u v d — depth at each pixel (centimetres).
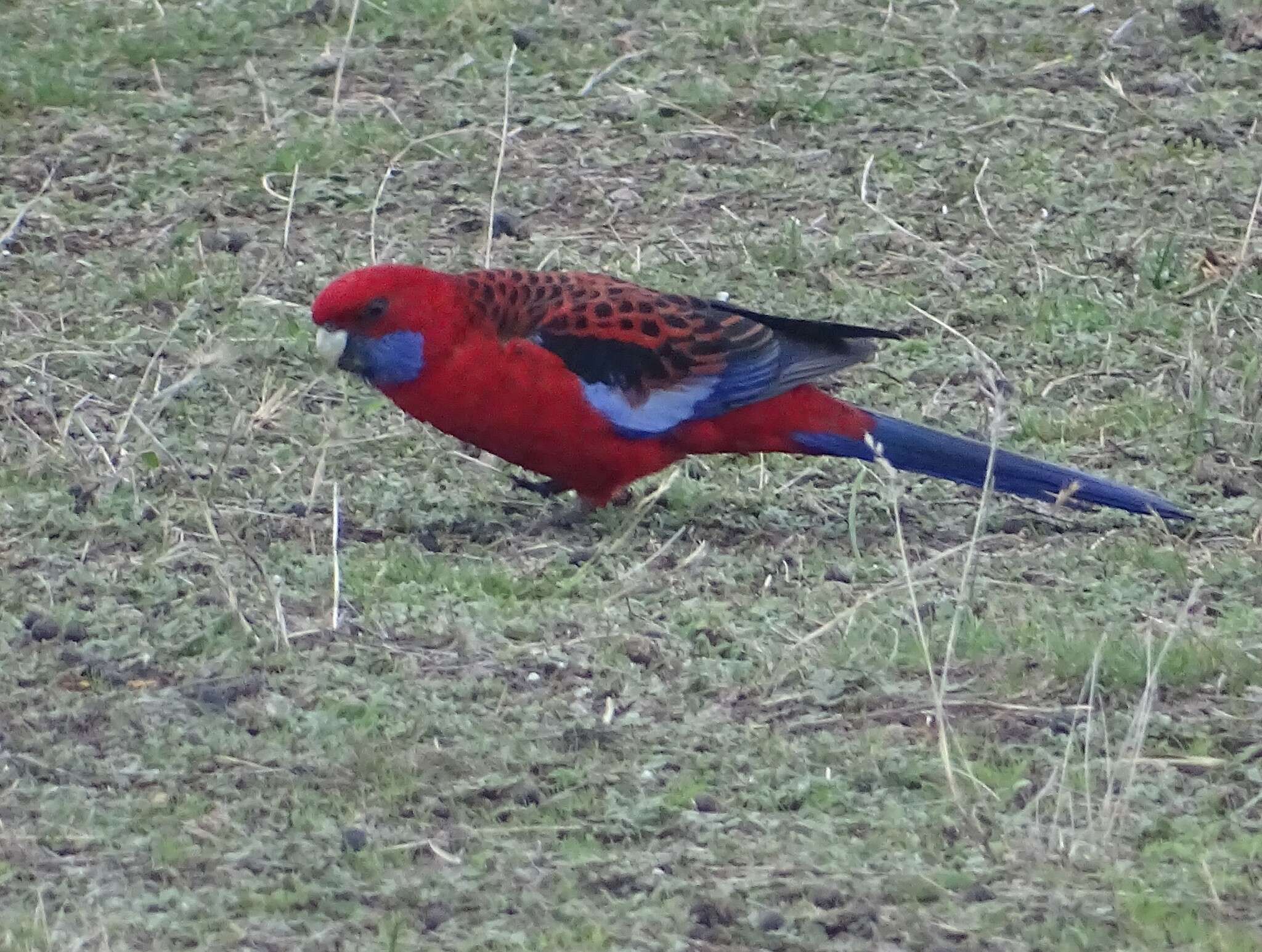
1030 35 1930
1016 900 841
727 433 1215
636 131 1762
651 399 1190
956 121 1780
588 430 1184
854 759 950
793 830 895
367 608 1091
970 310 1494
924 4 1994
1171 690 1020
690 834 891
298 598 1102
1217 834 896
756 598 1127
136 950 798
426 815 905
